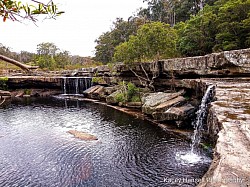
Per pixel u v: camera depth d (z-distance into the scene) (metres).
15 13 1.55
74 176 8.92
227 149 2.98
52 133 14.61
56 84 34.44
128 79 25.94
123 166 9.66
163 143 12.11
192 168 9.05
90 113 20.59
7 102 28.03
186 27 21.66
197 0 34.56
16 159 10.59
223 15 17.47
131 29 44.22
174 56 23.27
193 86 14.91
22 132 14.99
